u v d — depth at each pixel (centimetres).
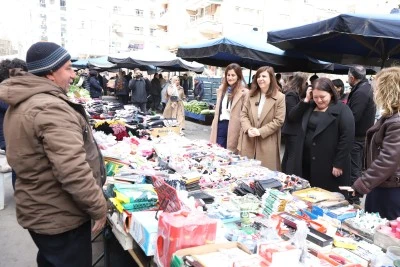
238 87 392
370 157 220
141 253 181
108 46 4184
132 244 185
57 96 148
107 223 221
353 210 200
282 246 136
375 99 211
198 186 238
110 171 265
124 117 523
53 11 3791
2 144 288
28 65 150
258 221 184
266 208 200
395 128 195
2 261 265
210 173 267
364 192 206
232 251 142
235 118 385
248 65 696
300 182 254
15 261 266
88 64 1370
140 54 942
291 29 338
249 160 311
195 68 973
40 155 142
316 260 145
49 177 145
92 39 4112
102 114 549
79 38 4031
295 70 599
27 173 145
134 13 4425
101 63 1301
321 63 564
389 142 197
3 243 293
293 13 2331
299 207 200
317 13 2397
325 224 178
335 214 190
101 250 279
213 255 137
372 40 376
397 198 206
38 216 149
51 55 150
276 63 495
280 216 184
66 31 3953
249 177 257
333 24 285
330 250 155
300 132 300
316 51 436
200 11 2552
